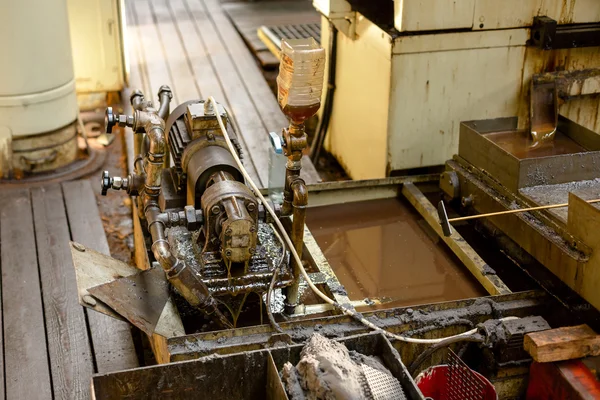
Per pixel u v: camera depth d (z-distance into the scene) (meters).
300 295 2.57
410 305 2.54
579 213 2.21
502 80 3.38
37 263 3.46
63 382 2.71
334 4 3.58
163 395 1.94
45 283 3.30
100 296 2.15
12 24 3.96
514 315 2.36
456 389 2.21
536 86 3.08
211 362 1.94
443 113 3.40
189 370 1.94
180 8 6.97
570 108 3.52
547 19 3.23
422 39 3.20
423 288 2.66
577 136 2.99
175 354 2.05
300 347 1.99
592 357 2.19
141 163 2.80
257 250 2.35
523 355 2.27
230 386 1.99
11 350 2.86
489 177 2.75
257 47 5.86
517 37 3.29
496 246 2.78
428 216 3.01
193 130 2.52
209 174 2.43
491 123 3.03
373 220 3.12
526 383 2.33
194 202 2.46
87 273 2.23
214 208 2.21
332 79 4.12
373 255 2.87
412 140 3.43
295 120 2.22
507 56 3.33
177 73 5.29
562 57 3.39
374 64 3.46
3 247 3.58
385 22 3.38
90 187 4.25
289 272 2.32
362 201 3.27
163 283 2.36
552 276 2.40
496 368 2.28
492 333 2.22
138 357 2.94
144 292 2.29
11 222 3.82
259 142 4.25
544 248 2.36
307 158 4.11
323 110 4.32
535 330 2.24
